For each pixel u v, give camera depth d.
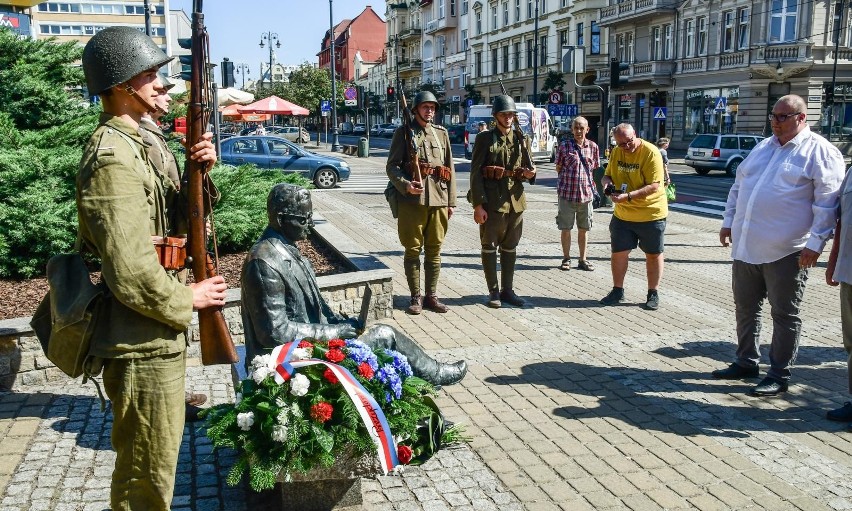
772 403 4.96
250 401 3.23
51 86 8.59
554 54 54.91
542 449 4.20
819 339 6.42
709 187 23.00
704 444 4.30
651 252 7.34
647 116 46.16
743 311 5.36
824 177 4.75
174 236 2.83
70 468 3.86
